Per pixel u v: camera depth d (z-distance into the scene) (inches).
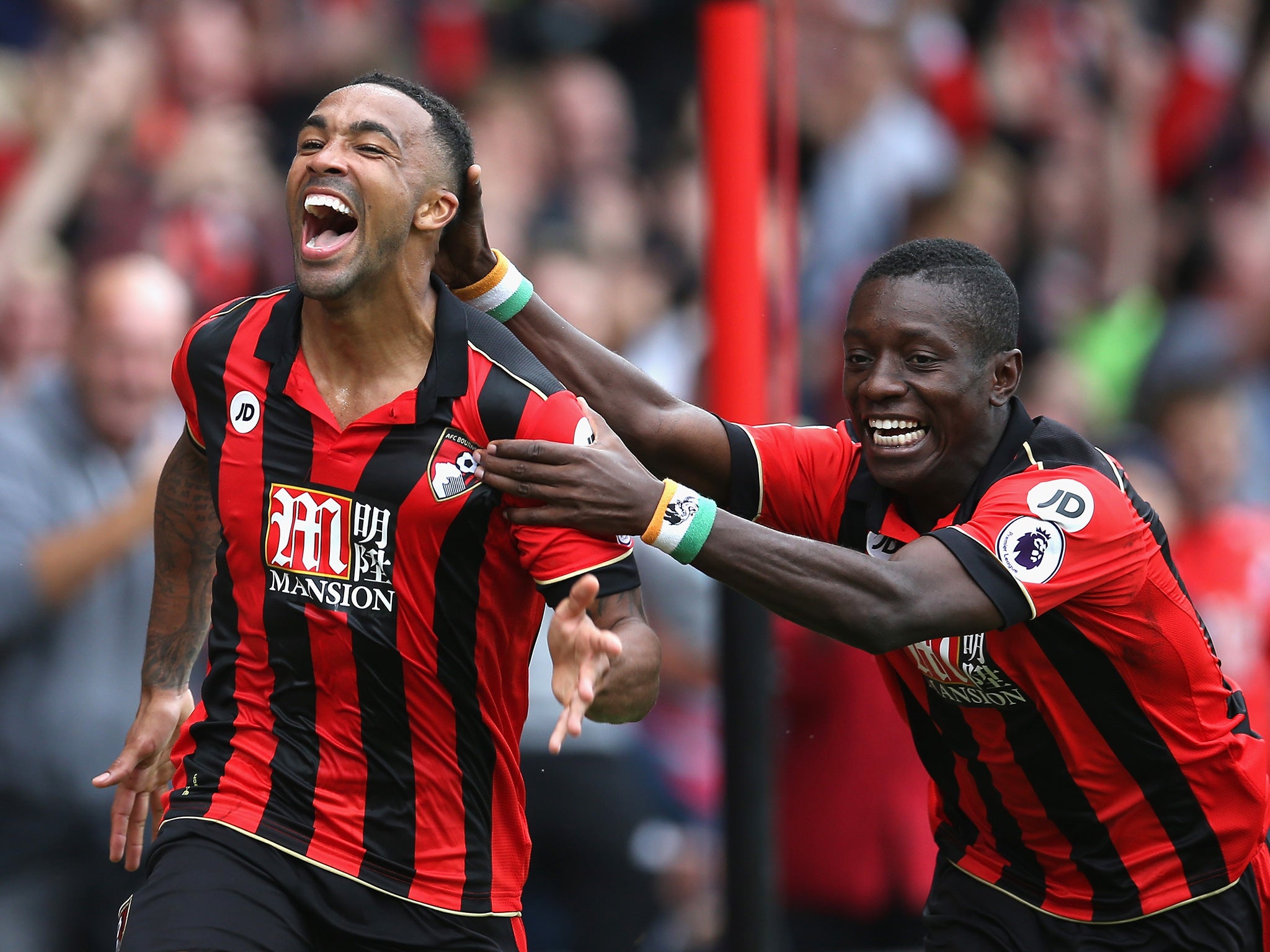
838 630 400.2
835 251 1078.4
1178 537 858.1
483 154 1037.8
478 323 403.9
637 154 1135.0
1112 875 440.5
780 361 596.7
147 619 695.1
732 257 568.7
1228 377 1011.3
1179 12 1339.8
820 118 1118.4
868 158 1109.1
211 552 445.4
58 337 807.1
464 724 404.5
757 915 574.2
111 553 684.1
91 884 677.9
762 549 394.0
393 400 390.3
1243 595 823.7
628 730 775.7
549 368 446.3
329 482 391.5
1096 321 1152.2
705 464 454.6
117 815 445.4
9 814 665.6
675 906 771.4
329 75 1065.5
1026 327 1118.4
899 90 1149.7
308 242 389.4
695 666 794.8
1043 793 439.2
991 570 407.8
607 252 1011.3
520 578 404.8
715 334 572.1
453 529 390.0
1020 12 1236.5
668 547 390.0
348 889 400.2
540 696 755.4
